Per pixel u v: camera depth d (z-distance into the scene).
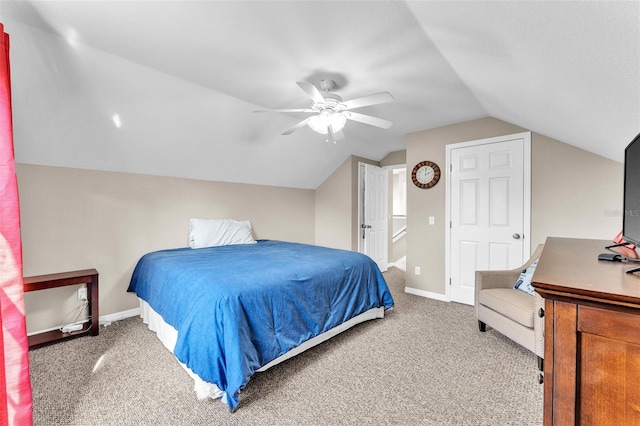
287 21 1.62
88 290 2.70
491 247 3.22
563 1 0.84
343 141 4.24
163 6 1.51
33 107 2.13
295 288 2.08
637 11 0.70
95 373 1.93
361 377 1.90
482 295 2.53
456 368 2.00
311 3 1.47
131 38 1.81
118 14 1.58
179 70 2.22
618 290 0.64
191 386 1.79
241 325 1.69
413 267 3.84
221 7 1.51
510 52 1.40
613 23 0.80
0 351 1.14
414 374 1.93
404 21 1.59
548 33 1.06
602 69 1.09
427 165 3.67
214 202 3.77
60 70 2.01
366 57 1.98
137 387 1.78
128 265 3.01
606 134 1.83
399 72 2.19
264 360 1.80
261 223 4.34
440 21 1.46
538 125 2.56
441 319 2.92
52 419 1.50
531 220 2.97
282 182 4.55
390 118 3.28
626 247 1.43
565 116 1.91
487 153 3.24
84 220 2.73
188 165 3.35
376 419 1.52
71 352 2.21
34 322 2.46
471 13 1.23
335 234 4.91
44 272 2.51
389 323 2.81
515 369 1.99
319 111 2.28
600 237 2.62
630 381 0.61
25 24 1.69
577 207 2.73
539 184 2.92
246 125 3.20
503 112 2.71
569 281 0.73
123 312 2.95
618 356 0.62
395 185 8.86
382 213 5.32
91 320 2.54
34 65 1.92
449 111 3.05
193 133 2.99
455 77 2.26
